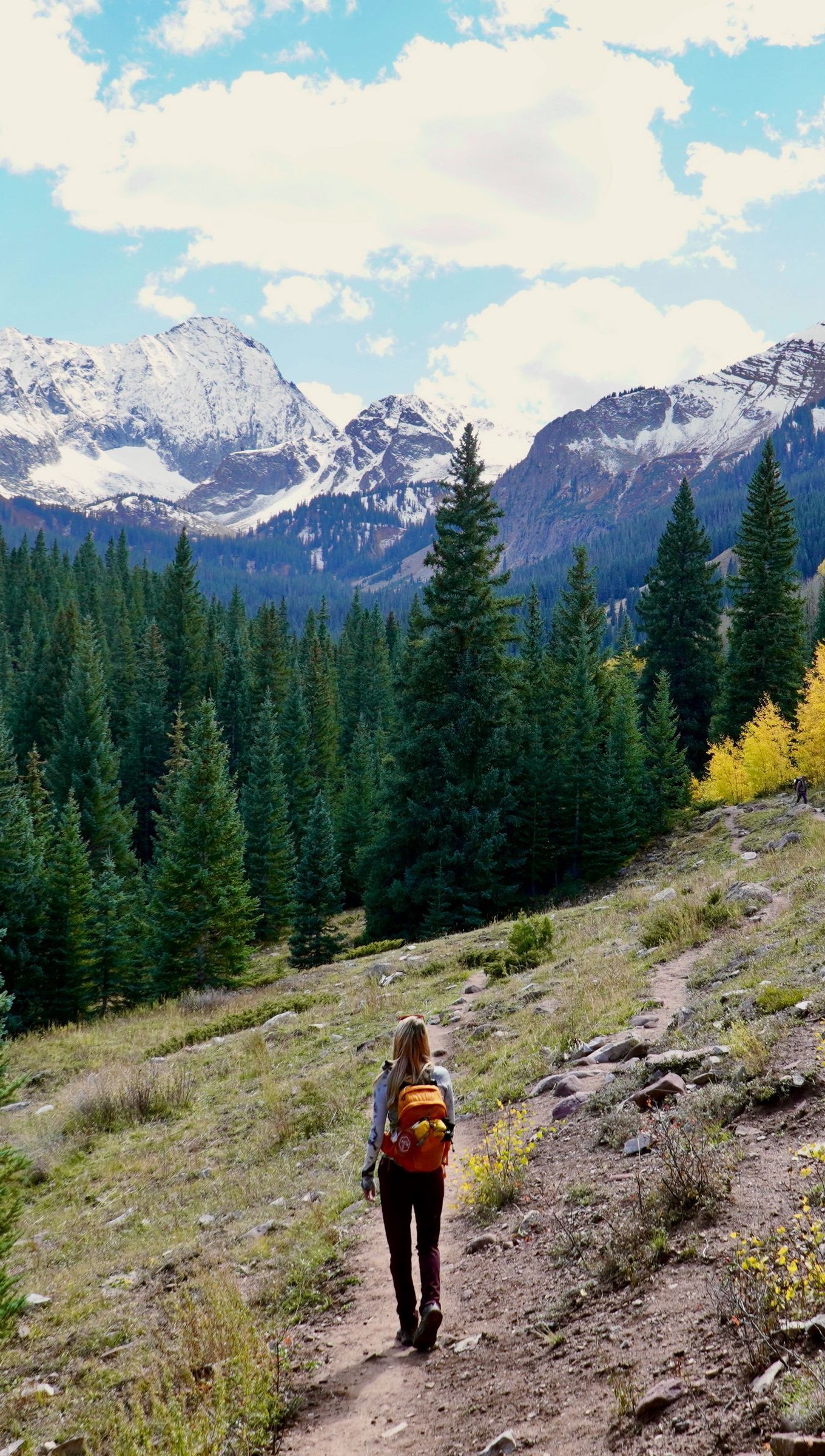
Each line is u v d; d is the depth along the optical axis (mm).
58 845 41344
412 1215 8117
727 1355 4215
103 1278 9398
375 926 40844
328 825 42781
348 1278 7121
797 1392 3670
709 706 65375
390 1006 19391
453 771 38844
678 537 66062
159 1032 24953
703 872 27484
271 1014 22547
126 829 65125
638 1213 5988
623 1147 7562
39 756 90500
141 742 84562
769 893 17281
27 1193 13086
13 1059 23094
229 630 138625
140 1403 6082
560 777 47281
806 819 33375
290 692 91562
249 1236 9148
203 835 40156
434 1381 5176
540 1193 7363
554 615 69188
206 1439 5020
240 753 89562
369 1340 5984
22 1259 10523
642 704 65750
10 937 38531
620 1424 4078
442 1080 5809
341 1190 9586
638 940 17641
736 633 60031
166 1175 12656
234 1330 6414
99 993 40844
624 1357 4605
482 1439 4430
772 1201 5559
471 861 38062
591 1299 5402
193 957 39375
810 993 9461
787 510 58875
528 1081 10922
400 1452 4574
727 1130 7004
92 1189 12773
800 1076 7102
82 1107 16656
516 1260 6391
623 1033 11133
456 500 41406
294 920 42062
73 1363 7461
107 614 134500
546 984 16391
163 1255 9539
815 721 44281
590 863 45094
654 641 66938
